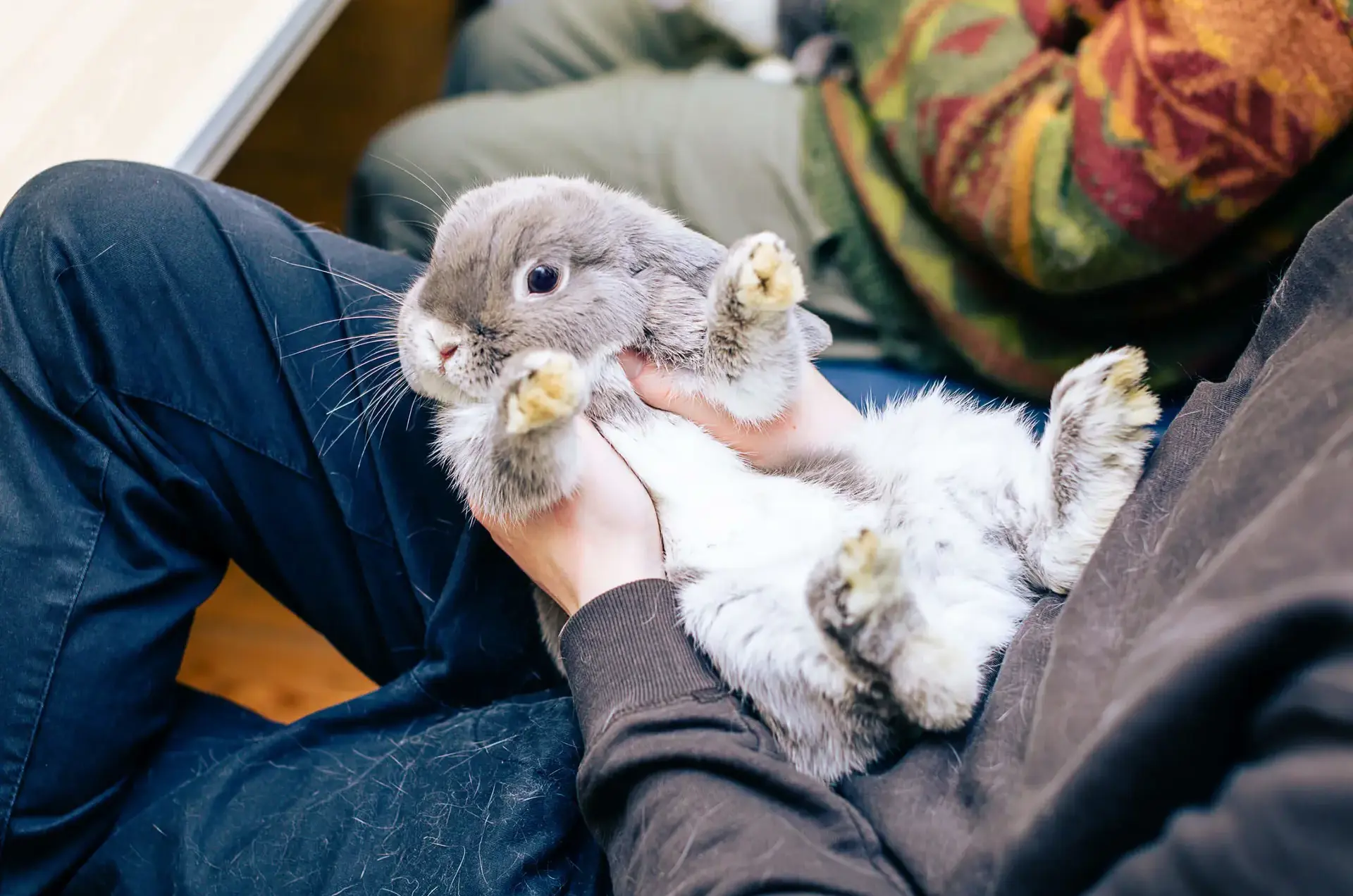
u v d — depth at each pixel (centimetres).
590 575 61
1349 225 53
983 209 73
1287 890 39
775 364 62
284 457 67
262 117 135
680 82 92
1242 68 64
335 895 59
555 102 91
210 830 62
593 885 59
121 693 64
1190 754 44
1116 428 59
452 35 147
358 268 71
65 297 63
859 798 55
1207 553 49
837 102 84
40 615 62
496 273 61
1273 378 51
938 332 80
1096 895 44
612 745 54
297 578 70
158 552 65
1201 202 67
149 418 65
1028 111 73
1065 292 73
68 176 65
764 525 62
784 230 84
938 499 61
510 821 60
